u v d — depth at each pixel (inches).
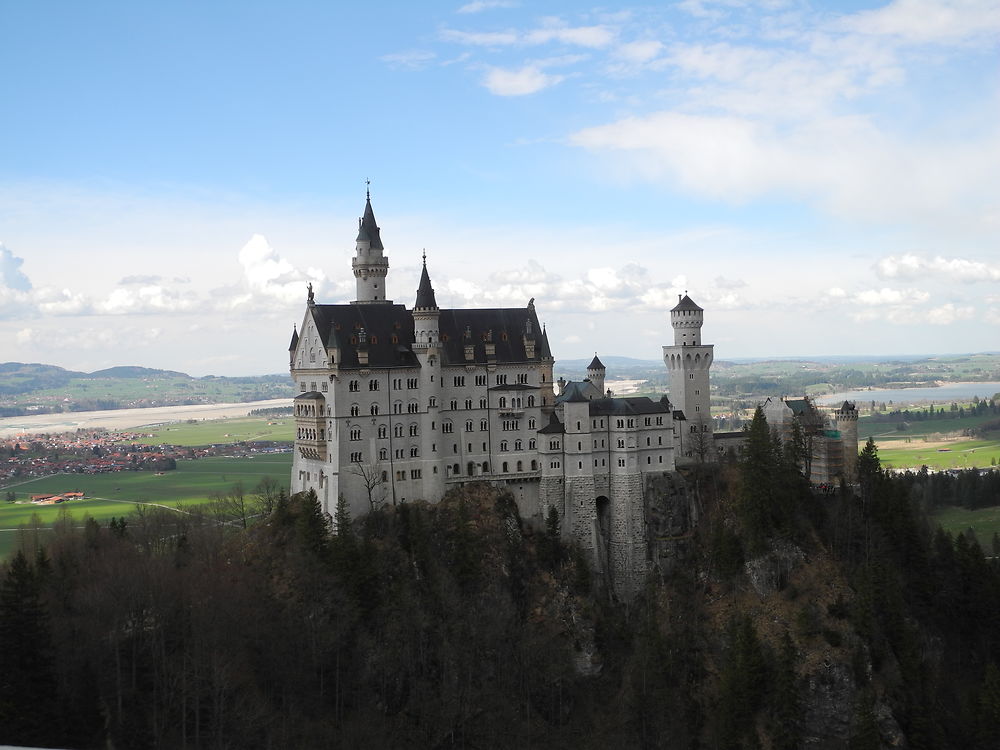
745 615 7391.7
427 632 7007.9
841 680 7042.3
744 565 7869.1
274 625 6530.5
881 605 7396.7
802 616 7381.9
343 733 6245.1
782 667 6958.7
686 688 7386.8
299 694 6373.0
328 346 7613.2
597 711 7293.3
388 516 7687.0
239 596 6515.8
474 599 7381.9
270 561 7204.7
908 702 7017.7
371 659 6712.6
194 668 5831.7
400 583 7180.1
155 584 6318.9
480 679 7037.4
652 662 7317.9
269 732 5905.5
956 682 7608.3
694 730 7130.9
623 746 6953.7
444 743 6638.8
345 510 7342.5
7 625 5305.1
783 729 6771.7
